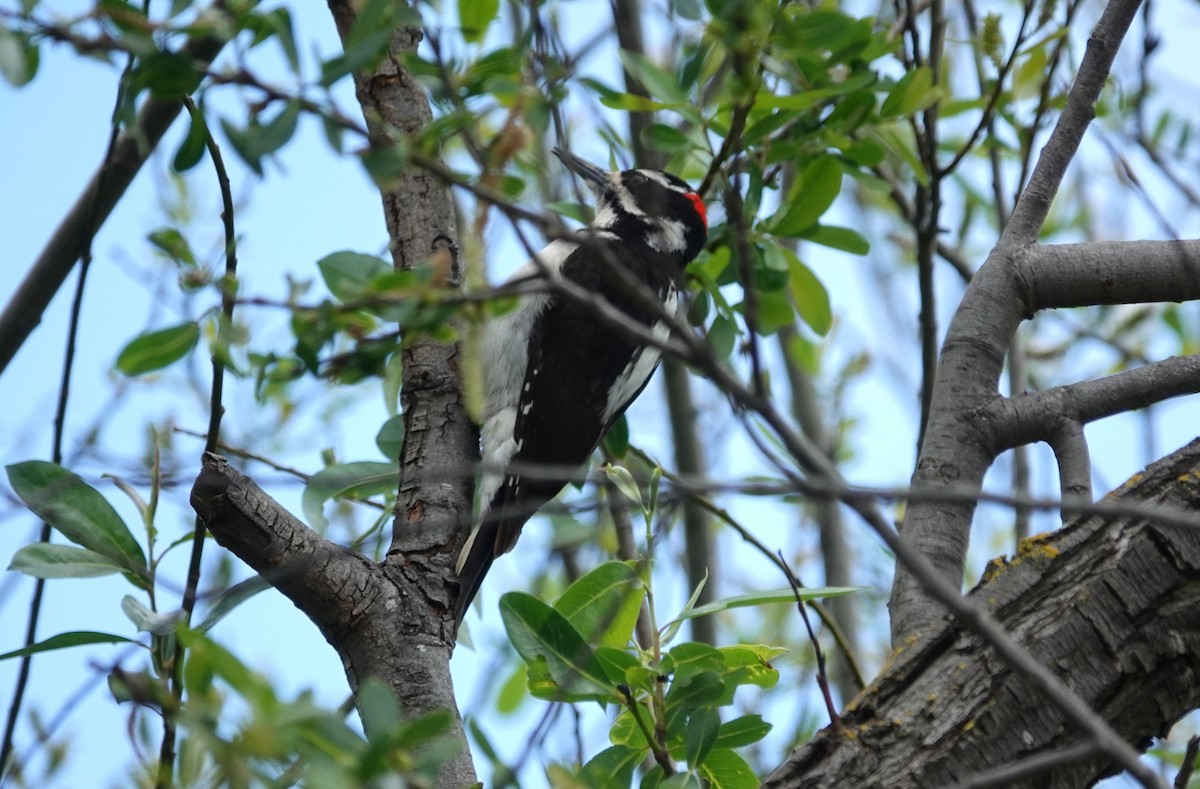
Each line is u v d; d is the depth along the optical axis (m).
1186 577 5.21
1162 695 5.16
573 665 5.90
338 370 4.59
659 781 5.86
